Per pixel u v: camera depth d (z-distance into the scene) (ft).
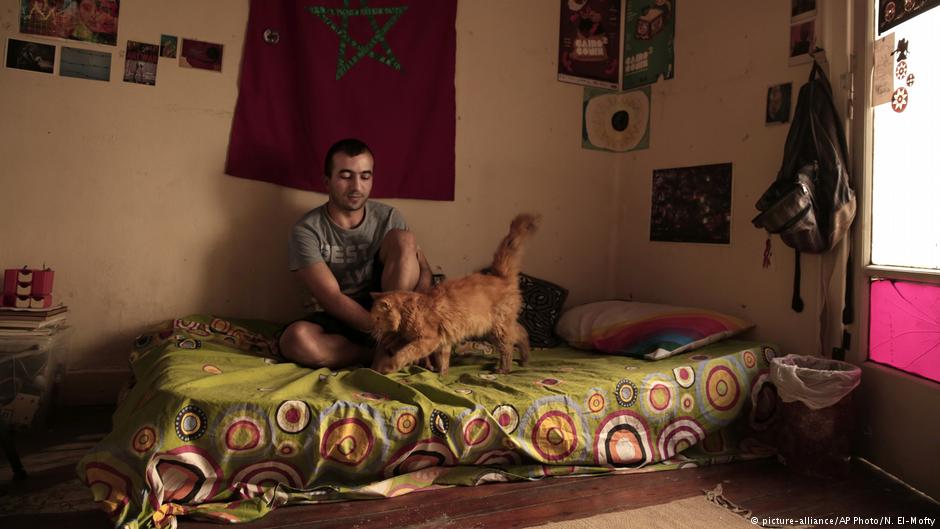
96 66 7.75
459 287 6.79
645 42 10.26
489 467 5.83
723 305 8.78
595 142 10.58
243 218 8.51
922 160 6.01
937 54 5.79
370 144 8.95
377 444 5.35
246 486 5.05
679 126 9.59
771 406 7.20
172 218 8.18
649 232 10.13
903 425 6.06
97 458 4.76
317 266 7.25
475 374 6.89
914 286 6.05
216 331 7.56
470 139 9.66
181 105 8.13
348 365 6.97
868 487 5.93
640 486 5.81
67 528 4.63
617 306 9.00
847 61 7.01
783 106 7.89
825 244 6.98
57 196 7.68
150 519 4.59
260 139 8.43
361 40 8.86
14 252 7.56
